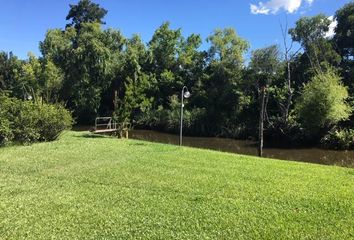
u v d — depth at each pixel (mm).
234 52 49406
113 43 56344
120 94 52781
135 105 29328
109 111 52250
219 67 48688
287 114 39469
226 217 8578
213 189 11117
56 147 19312
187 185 11523
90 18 67750
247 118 45188
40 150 18078
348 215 9016
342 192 11242
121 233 7508
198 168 14539
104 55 51938
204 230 7781
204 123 45406
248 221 8375
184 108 48656
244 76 47375
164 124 47406
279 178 13148
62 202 9430
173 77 53125
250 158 18422
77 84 52312
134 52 54438
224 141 39656
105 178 12234
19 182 11453
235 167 15102
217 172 13828
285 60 44750
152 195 10273
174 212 8812
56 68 53156
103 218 8312
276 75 45531
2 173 12719
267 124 41000
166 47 56000
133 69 52312
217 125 44906
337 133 33625
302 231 7879
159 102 51812
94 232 7531
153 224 8023
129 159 16156
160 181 11969
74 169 13602
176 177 12664
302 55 45250
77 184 11359
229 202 9781
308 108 34000
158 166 14672
